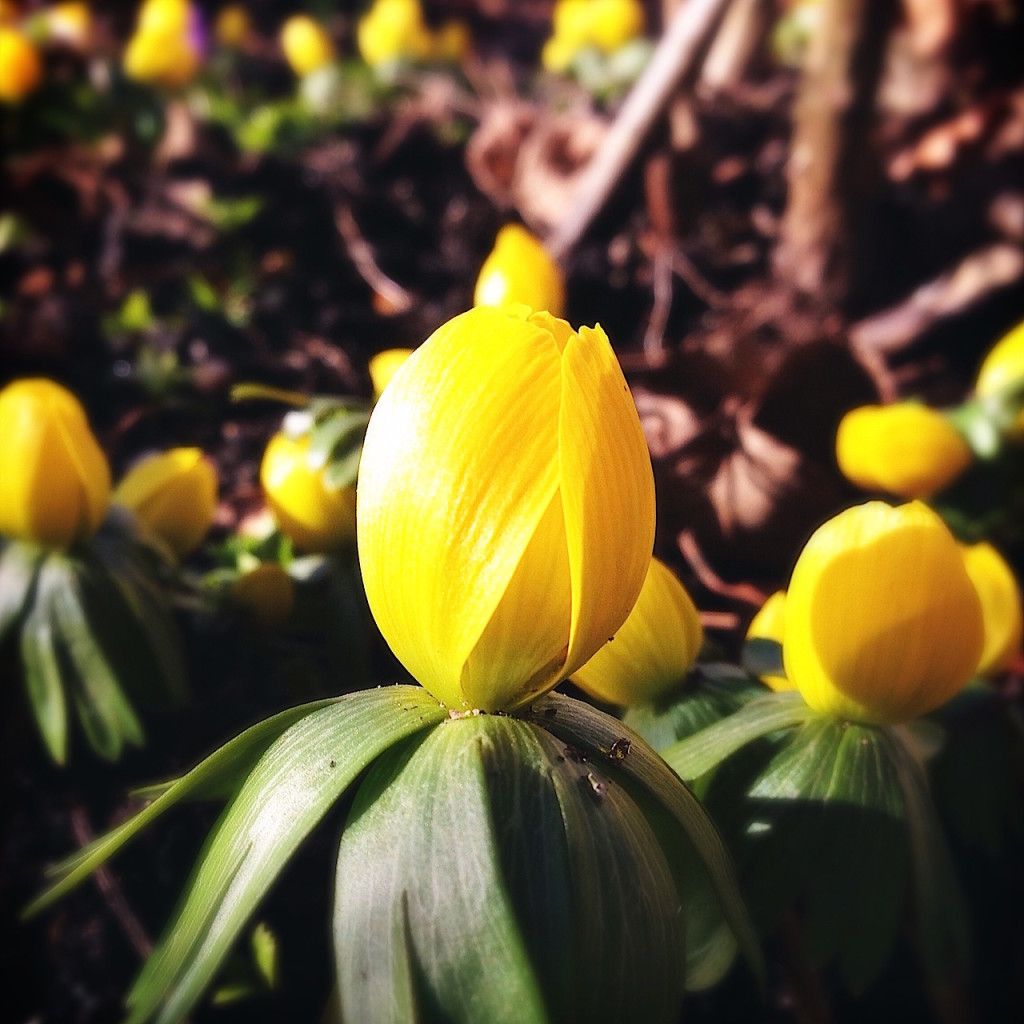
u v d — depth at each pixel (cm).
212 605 15
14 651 14
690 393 22
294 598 15
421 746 8
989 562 14
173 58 38
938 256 33
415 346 27
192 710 19
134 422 26
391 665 17
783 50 42
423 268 31
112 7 49
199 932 8
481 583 8
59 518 13
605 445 8
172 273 31
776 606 13
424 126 39
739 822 10
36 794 18
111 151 35
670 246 31
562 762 8
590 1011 7
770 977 17
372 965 7
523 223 33
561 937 7
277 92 50
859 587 10
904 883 10
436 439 8
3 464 13
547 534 8
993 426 20
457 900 7
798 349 22
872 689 10
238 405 26
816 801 10
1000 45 34
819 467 21
